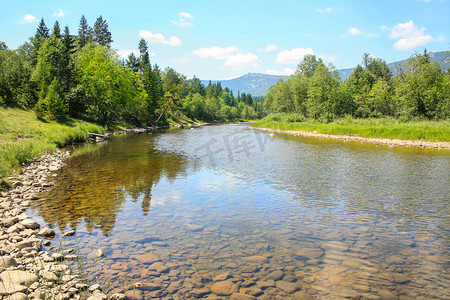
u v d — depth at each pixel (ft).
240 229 24.54
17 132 82.48
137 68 249.55
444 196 35.01
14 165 47.37
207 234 23.44
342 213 28.89
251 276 16.99
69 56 152.15
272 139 117.70
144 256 19.43
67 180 42.73
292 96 247.70
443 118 141.38
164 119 259.19
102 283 15.96
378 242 22.08
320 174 48.01
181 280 16.46
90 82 153.17
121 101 178.70
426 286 16.03
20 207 28.99
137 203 31.86
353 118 183.01
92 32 249.75
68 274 16.71
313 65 261.85
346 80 220.64
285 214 28.50
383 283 16.28
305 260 19.08
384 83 176.45
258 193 36.22
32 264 17.47
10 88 120.16
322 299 14.62
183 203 31.94
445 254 20.16
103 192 36.19
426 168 53.78
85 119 150.30
